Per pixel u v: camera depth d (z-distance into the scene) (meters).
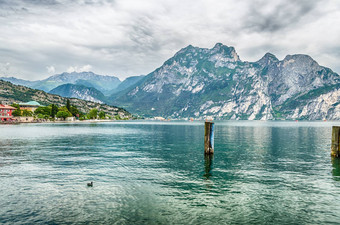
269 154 54.66
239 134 119.38
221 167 40.59
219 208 23.14
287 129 175.25
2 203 23.78
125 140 85.38
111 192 27.28
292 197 26.31
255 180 32.69
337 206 24.02
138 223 19.97
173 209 22.77
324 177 34.56
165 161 45.62
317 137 102.00
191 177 34.00
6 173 35.44
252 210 22.84
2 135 99.50
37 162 43.72
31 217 20.84
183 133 126.12
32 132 116.94
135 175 34.84
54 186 29.27
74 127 172.00
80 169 38.34
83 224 19.70
